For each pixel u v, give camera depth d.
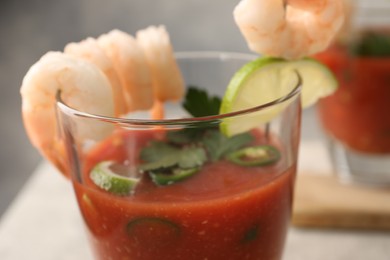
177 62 0.35
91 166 0.31
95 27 0.75
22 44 0.73
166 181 0.29
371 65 0.43
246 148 0.31
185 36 0.73
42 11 0.80
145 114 0.35
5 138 0.63
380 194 0.43
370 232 0.41
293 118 0.31
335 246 0.40
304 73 0.32
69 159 0.31
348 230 0.41
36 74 0.30
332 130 0.46
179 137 0.30
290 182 0.31
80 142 0.30
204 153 0.30
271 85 0.31
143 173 0.30
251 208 0.30
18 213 0.43
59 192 0.45
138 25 0.75
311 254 0.39
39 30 0.75
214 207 0.29
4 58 0.71
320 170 0.46
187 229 0.29
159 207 0.29
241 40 0.72
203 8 0.79
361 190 0.43
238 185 0.29
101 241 0.31
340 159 0.45
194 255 0.30
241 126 0.29
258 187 0.30
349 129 0.45
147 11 0.78
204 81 0.36
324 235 0.41
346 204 0.41
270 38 0.31
